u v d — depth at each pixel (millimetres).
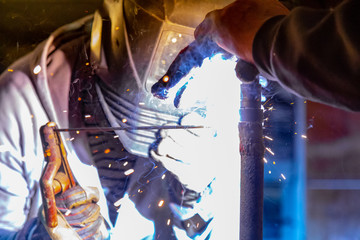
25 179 1186
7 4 1629
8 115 1166
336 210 1863
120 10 1133
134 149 1180
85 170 1184
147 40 1114
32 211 1177
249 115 792
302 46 648
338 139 1796
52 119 1176
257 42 707
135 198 1229
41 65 1186
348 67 621
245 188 797
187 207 1238
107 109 1177
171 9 1089
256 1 756
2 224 1163
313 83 650
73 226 998
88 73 1192
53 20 1655
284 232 1796
